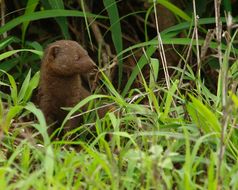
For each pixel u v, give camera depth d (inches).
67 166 346.6
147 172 327.9
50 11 498.6
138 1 589.0
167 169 349.1
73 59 423.8
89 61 425.4
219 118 390.9
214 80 562.6
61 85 434.3
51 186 333.7
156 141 371.9
